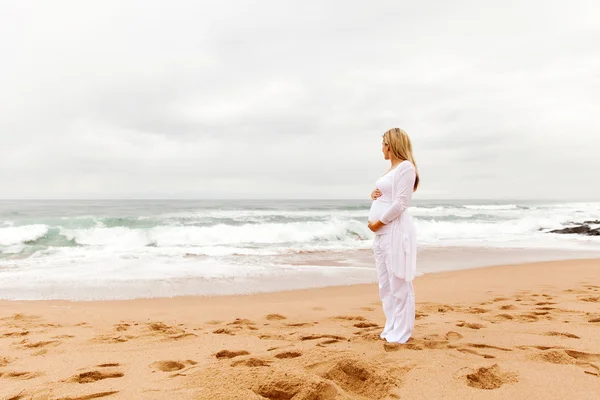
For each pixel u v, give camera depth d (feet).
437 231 60.03
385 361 8.77
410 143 11.19
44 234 45.06
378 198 11.29
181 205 141.79
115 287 22.30
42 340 11.96
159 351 10.55
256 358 8.83
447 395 7.02
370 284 23.88
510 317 14.28
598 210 113.91
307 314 16.40
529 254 38.50
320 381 7.07
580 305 16.76
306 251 38.73
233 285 23.20
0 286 22.26
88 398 7.08
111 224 58.34
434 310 16.40
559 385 7.43
